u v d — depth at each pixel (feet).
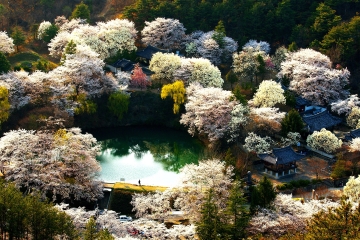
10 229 111.96
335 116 248.32
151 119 254.27
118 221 137.69
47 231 112.37
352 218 104.01
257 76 283.38
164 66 261.85
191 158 225.15
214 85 256.93
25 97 221.87
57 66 263.70
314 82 255.91
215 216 127.54
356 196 159.22
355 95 252.21
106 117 248.73
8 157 165.78
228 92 231.50
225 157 188.34
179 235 134.72
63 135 174.60
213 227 125.49
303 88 256.32
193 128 232.53
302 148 217.15
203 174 159.74
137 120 253.65
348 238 100.07
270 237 133.49
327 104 259.80
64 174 167.84
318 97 252.21
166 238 133.39
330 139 209.56
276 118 218.79
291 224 136.26
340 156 201.98
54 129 201.26
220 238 124.98
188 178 161.07
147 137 246.27
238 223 129.90
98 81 244.63
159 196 161.17
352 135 221.05
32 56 282.97
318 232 104.42
